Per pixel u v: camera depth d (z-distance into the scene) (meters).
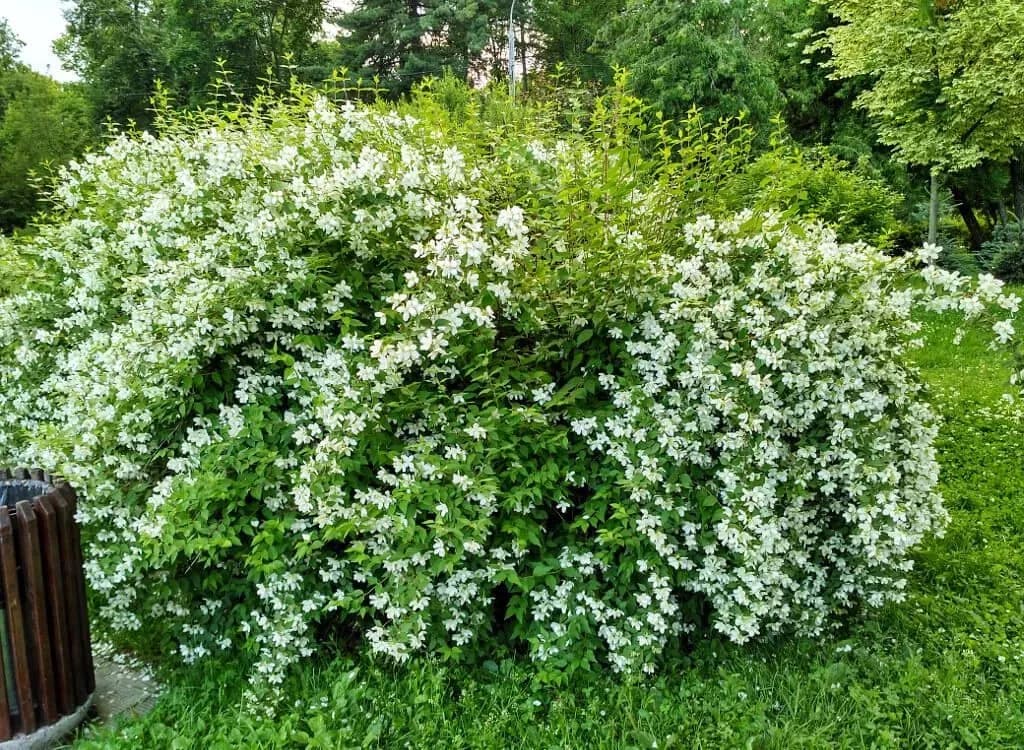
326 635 3.35
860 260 3.28
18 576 2.73
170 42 23.56
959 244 19.02
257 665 3.06
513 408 3.12
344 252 3.40
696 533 3.19
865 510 3.13
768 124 13.32
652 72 13.55
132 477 3.32
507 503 2.96
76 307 4.33
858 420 3.31
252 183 3.46
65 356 4.40
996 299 3.15
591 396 3.36
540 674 2.96
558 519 3.41
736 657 3.22
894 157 14.29
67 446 3.38
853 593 3.54
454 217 3.22
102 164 4.72
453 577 2.97
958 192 20.09
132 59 23.94
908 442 3.42
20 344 4.51
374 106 4.47
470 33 23.41
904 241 18.86
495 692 2.96
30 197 23.42
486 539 3.05
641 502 3.12
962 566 4.06
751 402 3.12
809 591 3.38
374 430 3.02
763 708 2.83
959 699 2.88
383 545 2.99
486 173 3.99
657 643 3.11
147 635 3.66
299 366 3.20
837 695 2.92
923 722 2.81
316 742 2.63
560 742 2.71
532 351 3.43
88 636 3.07
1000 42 11.45
